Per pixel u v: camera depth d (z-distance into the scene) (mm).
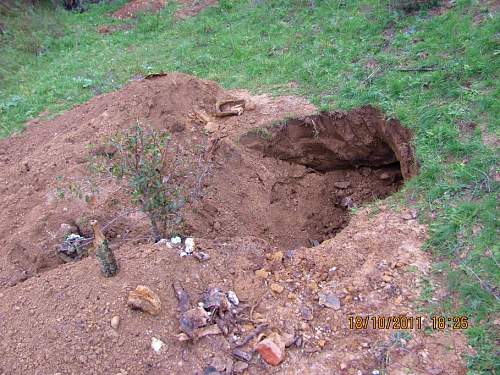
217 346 1852
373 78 3465
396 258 2148
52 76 4797
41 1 6605
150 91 3387
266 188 3209
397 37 3820
